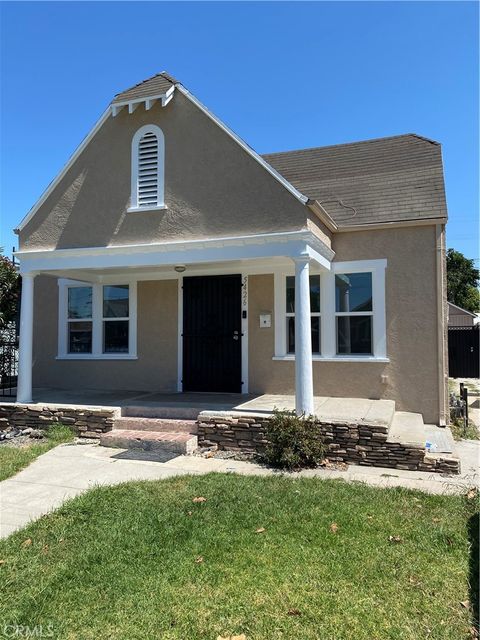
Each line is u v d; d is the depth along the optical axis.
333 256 10.24
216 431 8.30
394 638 3.24
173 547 4.51
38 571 4.11
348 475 6.86
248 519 5.12
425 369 9.72
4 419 9.80
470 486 6.32
